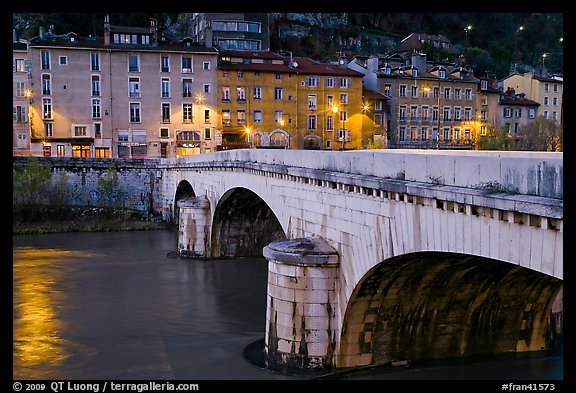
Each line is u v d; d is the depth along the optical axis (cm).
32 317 3108
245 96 8444
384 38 13600
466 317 2156
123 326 2934
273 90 8544
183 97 8200
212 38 9125
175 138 8194
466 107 9625
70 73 7781
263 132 8538
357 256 1938
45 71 7700
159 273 4241
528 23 15112
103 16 11119
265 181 2956
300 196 2442
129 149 8025
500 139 8712
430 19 15062
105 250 5188
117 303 3406
